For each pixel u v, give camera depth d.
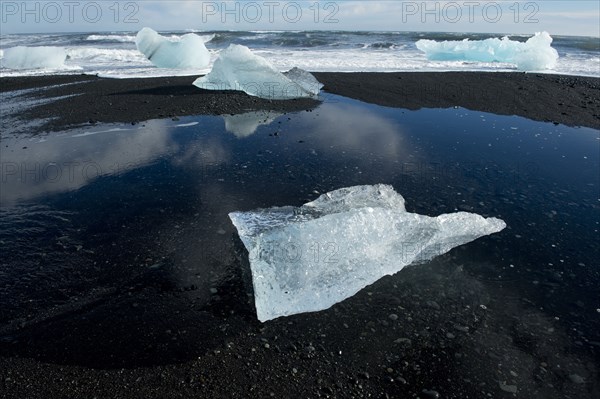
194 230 3.56
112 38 22.08
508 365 2.32
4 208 3.94
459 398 2.13
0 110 7.28
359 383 2.20
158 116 6.93
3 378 2.19
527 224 3.72
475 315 2.68
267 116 7.00
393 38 19.81
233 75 8.28
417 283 2.94
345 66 11.61
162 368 2.26
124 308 2.70
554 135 6.13
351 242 2.97
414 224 3.25
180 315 2.64
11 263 3.13
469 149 5.54
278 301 2.68
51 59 12.02
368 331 2.54
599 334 2.54
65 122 6.64
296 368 2.28
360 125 6.53
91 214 3.83
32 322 2.58
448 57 13.53
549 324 2.61
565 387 2.19
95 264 3.13
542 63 11.24
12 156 5.26
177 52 11.84
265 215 3.70
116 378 2.20
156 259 3.18
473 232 3.49
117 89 8.62
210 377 2.21
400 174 4.75
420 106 7.62
